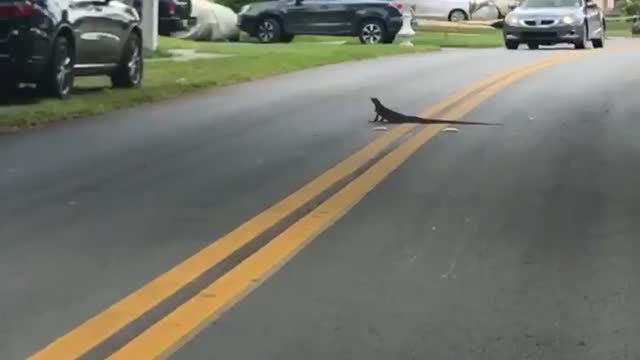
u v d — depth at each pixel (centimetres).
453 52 2620
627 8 6222
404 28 2980
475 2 4516
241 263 655
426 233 731
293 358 494
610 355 497
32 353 500
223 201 841
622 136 1156
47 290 601
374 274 632
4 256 676
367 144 1120
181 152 1090
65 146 1139
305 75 1966
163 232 737
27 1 1416
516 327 537
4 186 914
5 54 1408
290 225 754
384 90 1667
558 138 1145
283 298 585
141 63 1758
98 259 667
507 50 2742
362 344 513
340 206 816
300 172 964
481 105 1446
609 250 684
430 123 1275
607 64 2125
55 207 826
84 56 1579
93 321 546
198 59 2198
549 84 1717
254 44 2856
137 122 1330
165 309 565
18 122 1302
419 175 943
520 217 779
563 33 2755
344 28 3000
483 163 1000
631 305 571
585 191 870
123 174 968
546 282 614
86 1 1581
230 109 1453
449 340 519
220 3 3725
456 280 619
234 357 495
